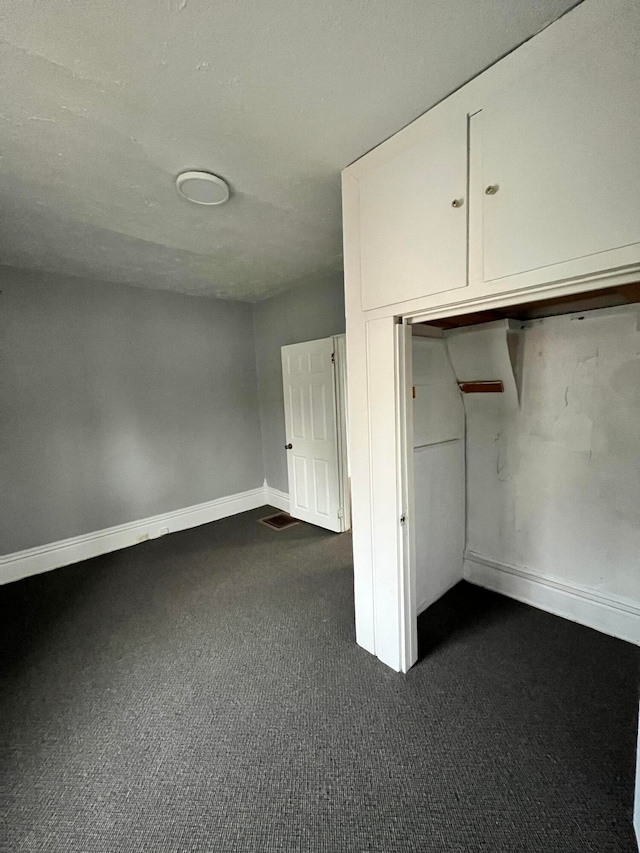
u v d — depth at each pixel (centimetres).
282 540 368
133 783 143
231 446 448
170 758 152
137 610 259
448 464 255
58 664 209
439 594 255
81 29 102
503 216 127
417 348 224
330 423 371
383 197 162
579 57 107
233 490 452
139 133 146
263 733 162
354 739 157
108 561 338
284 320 416
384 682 185
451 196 139
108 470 359
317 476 392
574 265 114
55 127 141
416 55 117
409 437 177
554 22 108
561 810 128
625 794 132
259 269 322
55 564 331
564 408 222
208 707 176
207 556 339
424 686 182
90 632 237
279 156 165
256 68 117
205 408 423
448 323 227
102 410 353
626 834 120
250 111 137
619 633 210
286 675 193
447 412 252
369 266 171
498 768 143
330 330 365
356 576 204
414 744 154
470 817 127
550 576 238
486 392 249
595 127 107
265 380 457
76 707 179
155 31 103
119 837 126
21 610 264
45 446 324
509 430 246
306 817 129
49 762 153
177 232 239
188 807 134
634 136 101
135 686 191
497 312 213
